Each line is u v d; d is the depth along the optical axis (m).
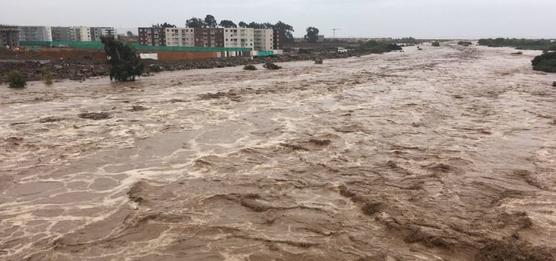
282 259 11.03
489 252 11.27
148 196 14.92
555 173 17.38
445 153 20.00
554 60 61.69
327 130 24.31
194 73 59.84
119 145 21.17
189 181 16.38
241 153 19.88
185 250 11.46
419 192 15.29
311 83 46.41
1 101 33.75
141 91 40.00
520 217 13.27
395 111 30.00
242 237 12.12
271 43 133.50
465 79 50.25
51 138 22.41
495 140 22.33
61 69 56.91
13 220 13.33
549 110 30.50
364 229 12.60
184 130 24.22
